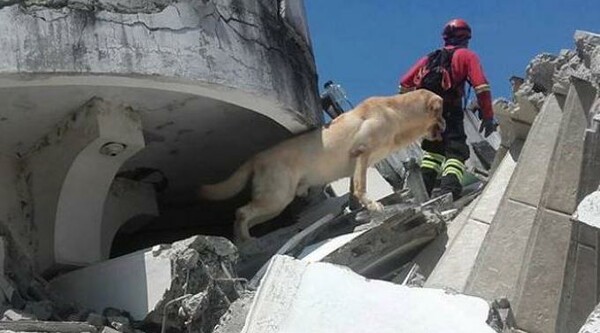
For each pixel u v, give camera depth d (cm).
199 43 1112
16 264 1104
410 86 1275
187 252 997
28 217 1141
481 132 1320
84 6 1070
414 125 1195
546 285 930
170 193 1292
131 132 1121
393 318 789
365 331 780
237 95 1136
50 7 1061
